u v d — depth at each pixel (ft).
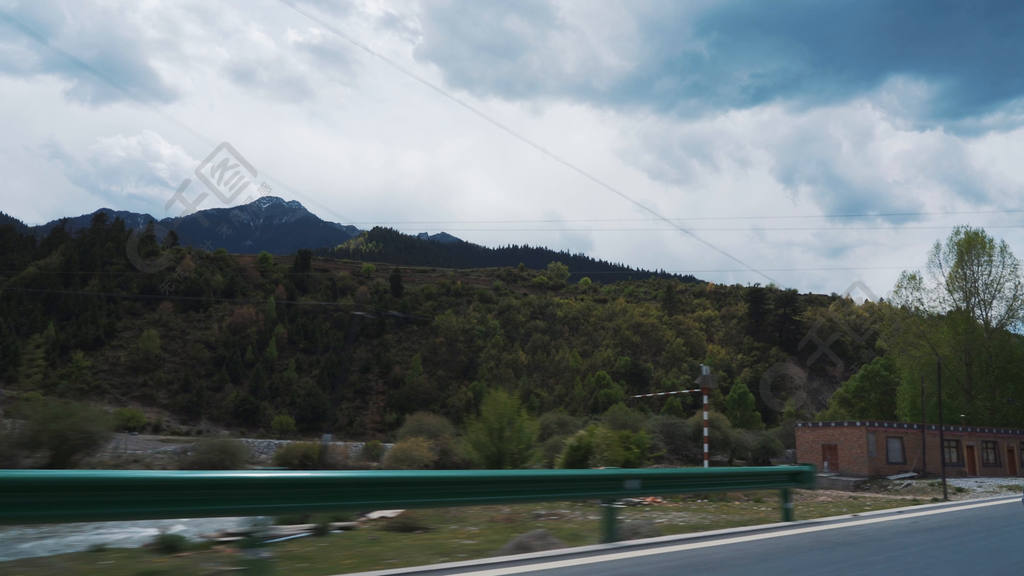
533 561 16.78
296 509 15.70
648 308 407.23
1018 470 134.62
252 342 301.02
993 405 146.92
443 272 522.06
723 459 158.51
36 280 283.59
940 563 17.28
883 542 20.75
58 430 47.26
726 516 35.19
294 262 399.85
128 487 13.25
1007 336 148.15
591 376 261.44
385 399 281.33
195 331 301.43
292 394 273.13
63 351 256.11
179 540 22.33
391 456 61.82
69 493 12.60
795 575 15.44
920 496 79.15
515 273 552.00
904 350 158.61
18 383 51.98
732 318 386.11
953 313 152.87
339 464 68.18
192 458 60.34
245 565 15.37
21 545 22.86
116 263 321.11
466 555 20.25
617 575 14.99
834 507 45.62
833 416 203.10
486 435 57.93
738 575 15.29
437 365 304.71
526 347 321.52
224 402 256.73
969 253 152.66
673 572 15.49
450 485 18.71
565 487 21.27
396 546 22.08
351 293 379.96
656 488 24.03
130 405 237.66
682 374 302.45
